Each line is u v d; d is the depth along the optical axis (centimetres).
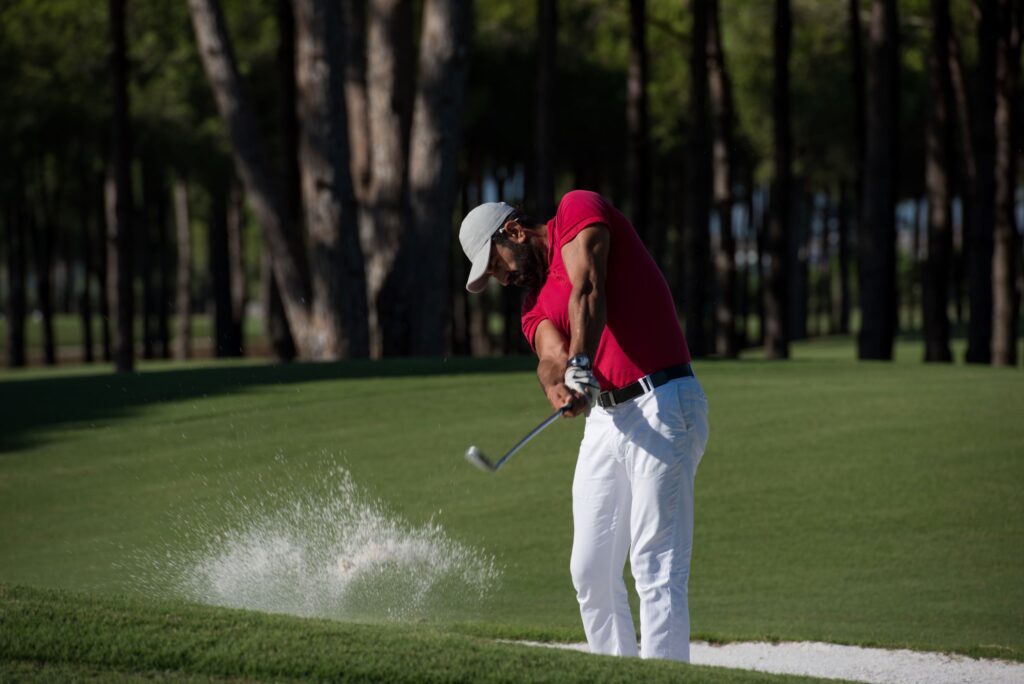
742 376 2733
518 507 1772
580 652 701
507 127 5988
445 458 2031
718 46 4931
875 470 1875
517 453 2053
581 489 854
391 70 3828
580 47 6103
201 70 5666
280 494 1839
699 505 1756
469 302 7212
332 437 2189
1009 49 4047
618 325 812
